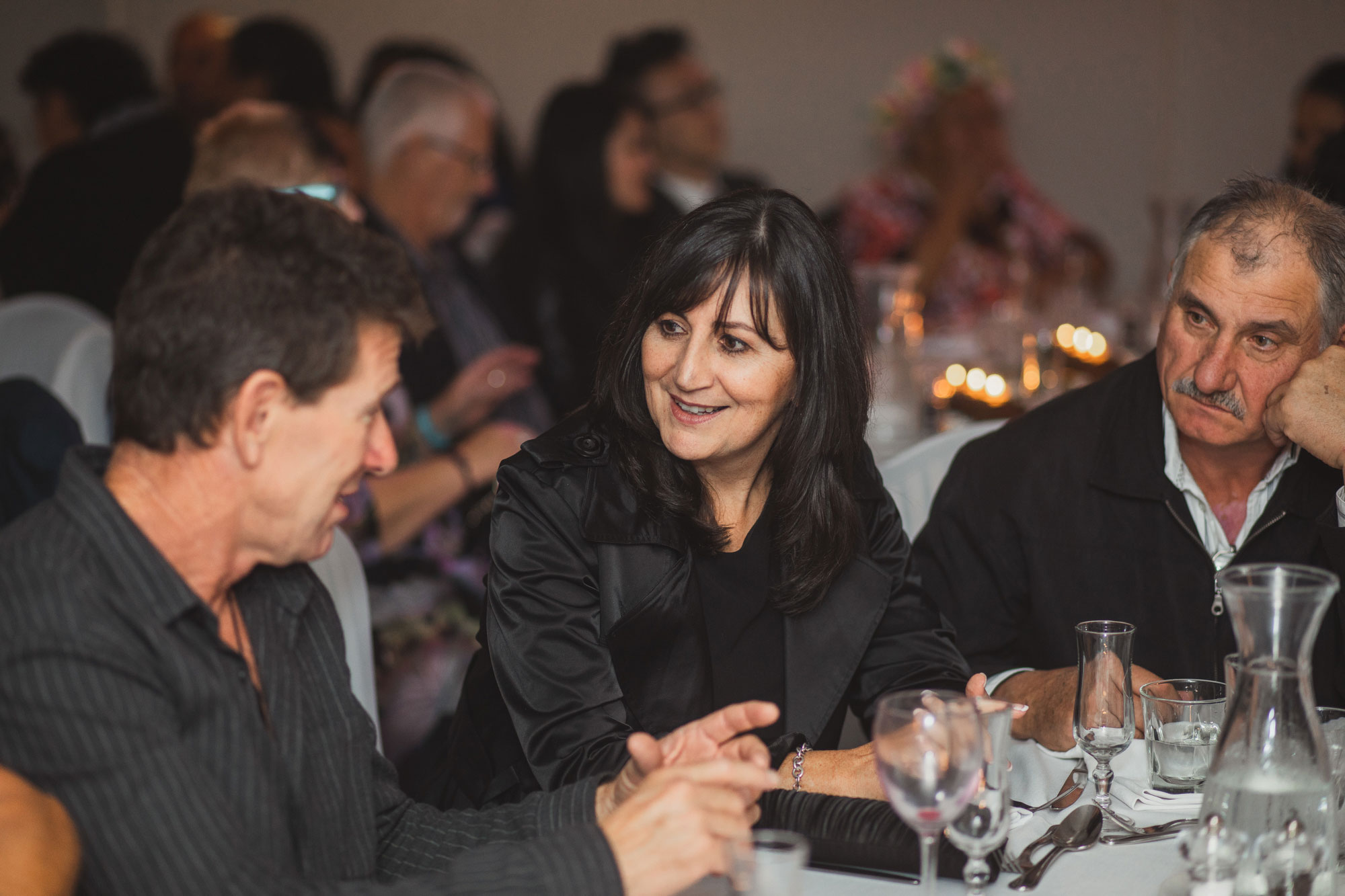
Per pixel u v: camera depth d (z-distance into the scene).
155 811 0.99
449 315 3.25
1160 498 1.74
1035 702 1.50
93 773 0.99
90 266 3.15
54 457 2.24
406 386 2.85
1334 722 1.12
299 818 1.18
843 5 6.64
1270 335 1.57
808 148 6.73
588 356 4.05
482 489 2.86
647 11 6.55
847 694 1.68
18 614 0.99
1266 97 6.55
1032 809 1.31
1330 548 1.54
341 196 2.52
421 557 2.82
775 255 1.45
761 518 1.61
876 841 1.18
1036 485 1.83
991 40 6.67
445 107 3.25
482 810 1.44
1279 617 1.00
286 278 1.01
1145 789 1.33
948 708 0.98
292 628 1.24
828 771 1.41
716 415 1.47
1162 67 6.62
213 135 2.50
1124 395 1.82
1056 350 3.44
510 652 1.49
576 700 1.47
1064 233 5.62
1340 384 1.56
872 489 1.69
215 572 1.09
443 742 2.67
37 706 0.98
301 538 1.09
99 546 1.03
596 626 1.53
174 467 1.04
